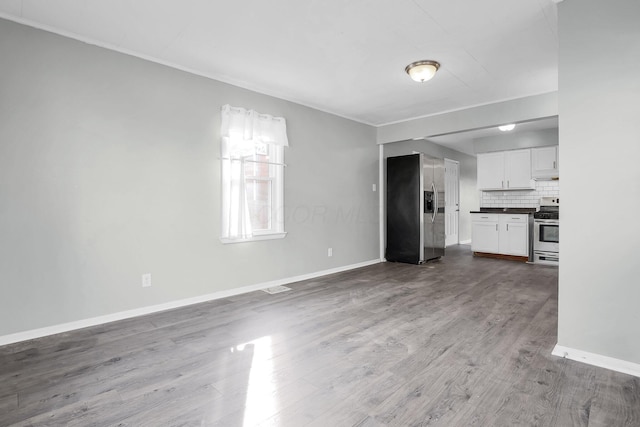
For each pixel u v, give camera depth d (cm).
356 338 246
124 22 247
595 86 201
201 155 337
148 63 303
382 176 571
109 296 282
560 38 212
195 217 333
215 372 198
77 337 250
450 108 464
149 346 233
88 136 271
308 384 184
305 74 343
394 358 214
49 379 190
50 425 151
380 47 287
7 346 234
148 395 174
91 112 273
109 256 282
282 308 317
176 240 321
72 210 265
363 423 151
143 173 300
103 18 242
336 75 347
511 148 624
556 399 169
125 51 288
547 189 606
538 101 400
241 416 157
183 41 275
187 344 237
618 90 195
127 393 176
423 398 171
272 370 200
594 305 205
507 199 650
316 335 252
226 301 340
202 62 315
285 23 249
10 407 163
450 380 188
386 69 332
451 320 282
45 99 253
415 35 267
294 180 427
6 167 238
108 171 282
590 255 206
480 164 665
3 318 238
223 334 255
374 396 173
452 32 263
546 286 394
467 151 811
